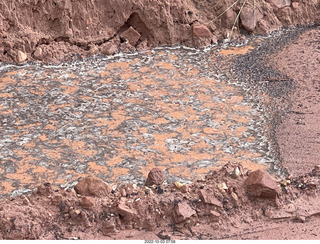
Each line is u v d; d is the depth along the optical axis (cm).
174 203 281
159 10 448
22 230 268
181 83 404
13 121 361
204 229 278
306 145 344
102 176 316
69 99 383
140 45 447
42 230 272
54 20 439
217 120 366
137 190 292
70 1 438
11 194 302
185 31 455
